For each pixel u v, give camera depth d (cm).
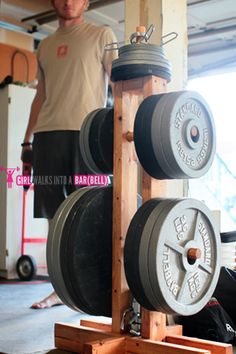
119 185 198
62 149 271
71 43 279
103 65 278
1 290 383
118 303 198
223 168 665
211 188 652
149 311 193
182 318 238
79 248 191
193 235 190
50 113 278
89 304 196
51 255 194
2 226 459
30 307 308
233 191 664
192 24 546
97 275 197
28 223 464
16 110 462
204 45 596
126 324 199
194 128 192
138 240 177
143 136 185
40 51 295
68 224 193
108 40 276
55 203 274
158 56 193
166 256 178
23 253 461
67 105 272
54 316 281
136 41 203
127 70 192
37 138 280
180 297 183
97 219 198
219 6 500
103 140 210
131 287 182
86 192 202
